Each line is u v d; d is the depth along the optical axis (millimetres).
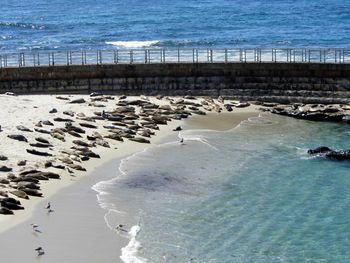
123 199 44125
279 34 119562
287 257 36906
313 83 71812
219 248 37719
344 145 58469
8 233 37938
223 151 56031
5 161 48031
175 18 152500
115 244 37344
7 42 124188
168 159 53125
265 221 41594
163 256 36375
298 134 62188
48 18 170375
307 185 48156
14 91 72875
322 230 40375
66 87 73375
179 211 42719
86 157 51375
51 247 36562
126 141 57094
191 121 65438
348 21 136000
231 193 46250
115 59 75438
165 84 73625
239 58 80188
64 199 43250
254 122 66062
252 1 189875
